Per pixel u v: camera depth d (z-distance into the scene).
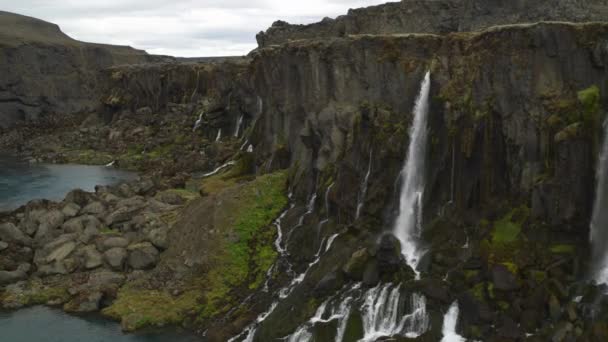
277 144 82.06
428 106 56.56
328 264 53.38
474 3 72.25
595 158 44.28
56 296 60.00
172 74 171.88
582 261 43.56
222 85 137.25
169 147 142.25
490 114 51.06
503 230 48.00
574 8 59.34
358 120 62.09
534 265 44.56
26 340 51.66
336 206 60.75
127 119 172.25
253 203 68.62
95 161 142.25
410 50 59.97
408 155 57.28
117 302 57.78
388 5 87.19
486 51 52.00
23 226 72.38
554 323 40.75
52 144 166.38
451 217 52.28
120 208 74.06
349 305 47.94
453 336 42.81
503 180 50.88
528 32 48.88
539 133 48.12
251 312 52.91
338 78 66.88
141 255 63.41
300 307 50.09
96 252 65.25
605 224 43.56
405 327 45.25
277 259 59.91
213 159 117.12
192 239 64.75
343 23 100.62
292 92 77.44
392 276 48.81
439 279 46.84
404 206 56.16
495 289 43.62
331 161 65.25
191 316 54.75
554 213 45.94
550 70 48.31
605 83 45.34
